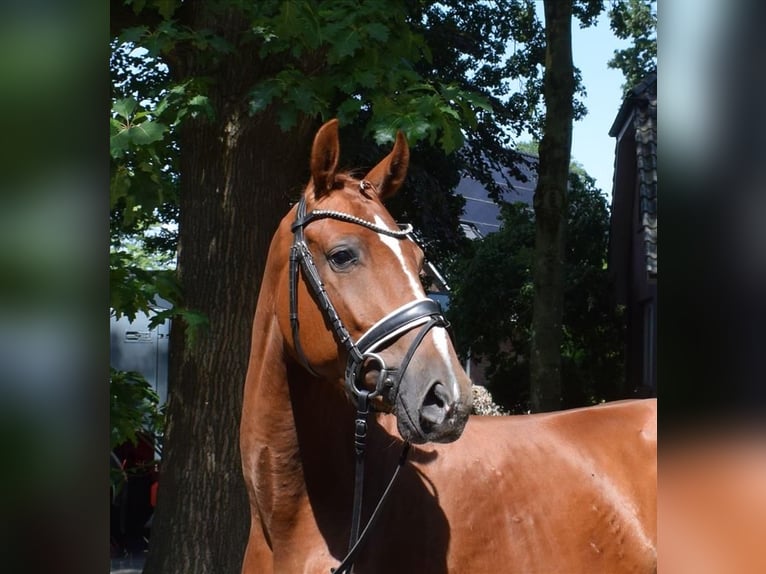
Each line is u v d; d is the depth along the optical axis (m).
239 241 4.24
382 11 3.95
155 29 4.02
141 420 4.25
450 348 1.78
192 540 4.11
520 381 12.41
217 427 4.16
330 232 1.95
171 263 10.02
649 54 15.43
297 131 4.35
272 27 3.84
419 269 1.97
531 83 10.46
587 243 13.09
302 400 2.08
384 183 2.19
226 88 4.24
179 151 4.84
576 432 2.50
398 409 1.77
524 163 10.85
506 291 12.34
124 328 8.62
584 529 2.26
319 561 2.03
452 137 3.93
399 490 2.10
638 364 11.45
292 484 2.07
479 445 2.31
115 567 6.95
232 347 4.21
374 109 3.92
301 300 1.98
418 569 2.03
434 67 9.20
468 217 19.44
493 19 10.13
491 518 2.17
